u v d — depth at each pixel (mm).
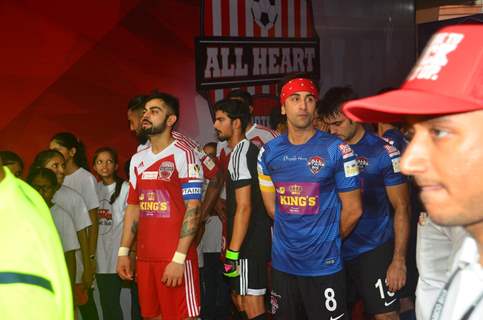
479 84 834
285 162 3619
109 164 4844
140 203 4168
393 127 4883
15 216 1239
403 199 3809
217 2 6613
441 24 8688
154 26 6023
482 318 975
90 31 5559
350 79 8336
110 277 4797
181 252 4004
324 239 3576
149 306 4160
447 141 855
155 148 4145
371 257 3863
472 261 1007
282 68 7375
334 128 3848
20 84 5152
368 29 8562
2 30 5059
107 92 5672
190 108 6320
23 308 1199
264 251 4152
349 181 3529
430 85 876
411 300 4613
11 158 4328
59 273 1293
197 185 4078
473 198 858
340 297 3623
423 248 1496
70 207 4297
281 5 7363
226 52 6695
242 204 4047
